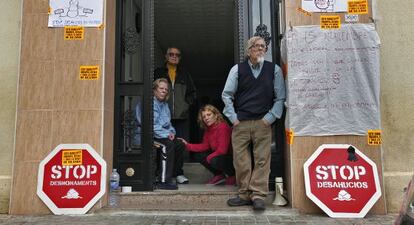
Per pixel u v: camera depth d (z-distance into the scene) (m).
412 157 4.46
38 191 4.42
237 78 4.42
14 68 4.73
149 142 4.84
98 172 4.45
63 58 4.62
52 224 3.91
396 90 4.54
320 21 4.48
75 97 4.56
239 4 4.98
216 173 5.43
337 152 4.34
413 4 4.62
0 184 4.54
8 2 4.82
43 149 4.51
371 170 4.26
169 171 4.95
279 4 4.87
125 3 5.12
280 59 4.84
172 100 6.01
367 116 4.36
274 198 4.57
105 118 4.61
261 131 4.31
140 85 4.94
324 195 4.21
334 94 4.40
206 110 5.28
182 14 7.70
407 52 4.57
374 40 4.39
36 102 4.57
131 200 4.61
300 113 4.40
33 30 4.67
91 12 4.67
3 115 4.67
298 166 4.38
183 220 4.00
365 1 4.50
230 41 9.61
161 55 9.74
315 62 4.43
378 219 4.05
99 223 3.92
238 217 4.13
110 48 4.82
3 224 3.98
